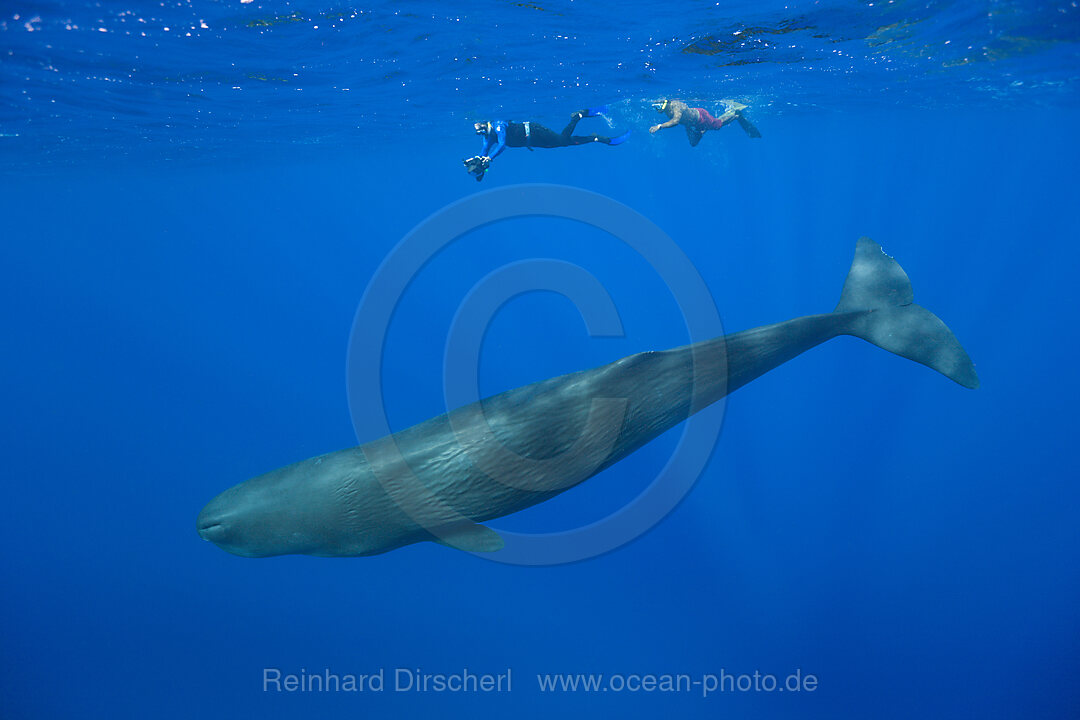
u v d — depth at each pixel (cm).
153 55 1149
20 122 1586
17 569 1683
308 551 661
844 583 1418
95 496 1956
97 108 1499
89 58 1143
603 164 4000
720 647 1348
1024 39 1276
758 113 2245
